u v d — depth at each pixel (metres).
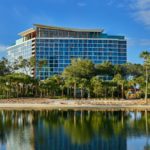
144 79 155.88
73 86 156.00
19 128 58.78
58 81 162.12
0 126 61.53
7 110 99.25
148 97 150.38
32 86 162.88
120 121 69.88
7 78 150.12
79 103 118.00
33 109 102.88
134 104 115.12
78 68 197.12
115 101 126.19
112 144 43.47
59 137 48.84
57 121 70.19
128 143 44.12
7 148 41.12
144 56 143.88
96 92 152.00
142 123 66.31
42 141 45.53
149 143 44.00
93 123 66.62
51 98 149.25
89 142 44.94
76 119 74.06
